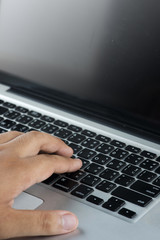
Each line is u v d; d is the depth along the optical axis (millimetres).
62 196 962
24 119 1157
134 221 897
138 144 1072
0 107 1197
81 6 1161
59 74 1197
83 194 955
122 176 992
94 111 1157
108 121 1137
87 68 1164
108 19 1131
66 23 1182
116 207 922
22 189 932
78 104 1175
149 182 980
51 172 968
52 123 1143
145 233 873
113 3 1124
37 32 1218
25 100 1213
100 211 921
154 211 918
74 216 876
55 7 1191
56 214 871
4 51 1258
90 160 1038
